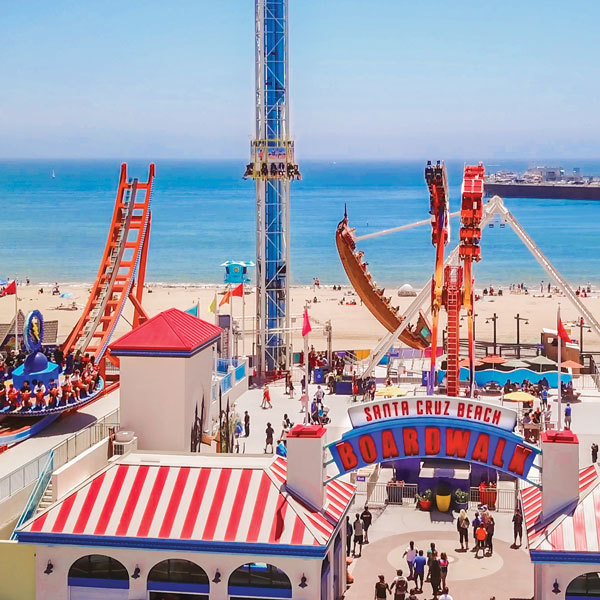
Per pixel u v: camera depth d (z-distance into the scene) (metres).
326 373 71.50
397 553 42.06
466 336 97.88
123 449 40.88
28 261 177.38
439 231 56.66
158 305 123.81
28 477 37.88
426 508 47.16
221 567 33.75
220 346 69.62
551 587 32.91
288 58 74.25
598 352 87.25
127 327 106.75
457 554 41.88
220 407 50.00
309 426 35.50
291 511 34.00
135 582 34.16
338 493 37.19
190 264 173.88
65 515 34.69
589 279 153.38
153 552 34.00
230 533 33.53
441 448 35.03
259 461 36.81
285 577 33.78
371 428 35.19
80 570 34.78
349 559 41.47
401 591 36.28
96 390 50.50
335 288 141.00
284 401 66.38
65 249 193.50
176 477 35.53
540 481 34.41
